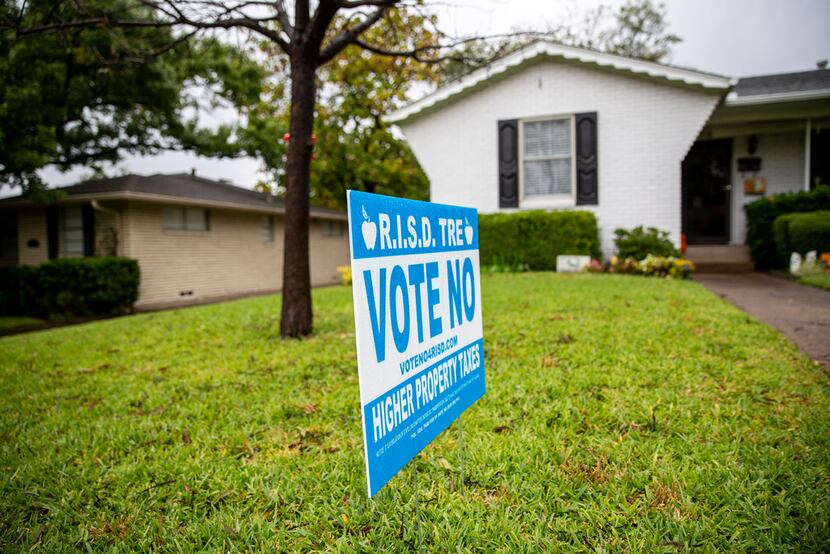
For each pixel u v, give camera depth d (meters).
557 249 10.33
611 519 1.99
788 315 5.56
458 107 11.38
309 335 5.52
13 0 5.48
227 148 16.56
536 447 2.62
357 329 1.43
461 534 1.97
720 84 9.49
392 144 22.75
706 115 9.89
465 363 2.19
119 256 13.55
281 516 2.19
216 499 2.34
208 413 3.41
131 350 5.55
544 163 11.00
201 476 2.55
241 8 5.90
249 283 18.64
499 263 10.74
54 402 3.89
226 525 2.10
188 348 5.39
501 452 2.58
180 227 15.53
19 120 10.83
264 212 18.77
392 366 1.60
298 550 1.94
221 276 17.17
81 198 13.36
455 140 11.45
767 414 2.90
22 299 12.38
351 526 2.09
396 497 2.24
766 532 1.88
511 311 6.10
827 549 1.76
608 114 10.44
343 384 3.80
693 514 2.02
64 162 14.82
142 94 12.88
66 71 11.38
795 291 7.45
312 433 2.97
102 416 3.53
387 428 1.55
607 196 10.52
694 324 5.00
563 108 10.69
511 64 10.59
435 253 1.95
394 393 1.61
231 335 5.89
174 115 14.60
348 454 2.67
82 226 14.39
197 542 2.04
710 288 8.02
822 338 4.49
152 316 8.22
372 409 1.48
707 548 1.79
